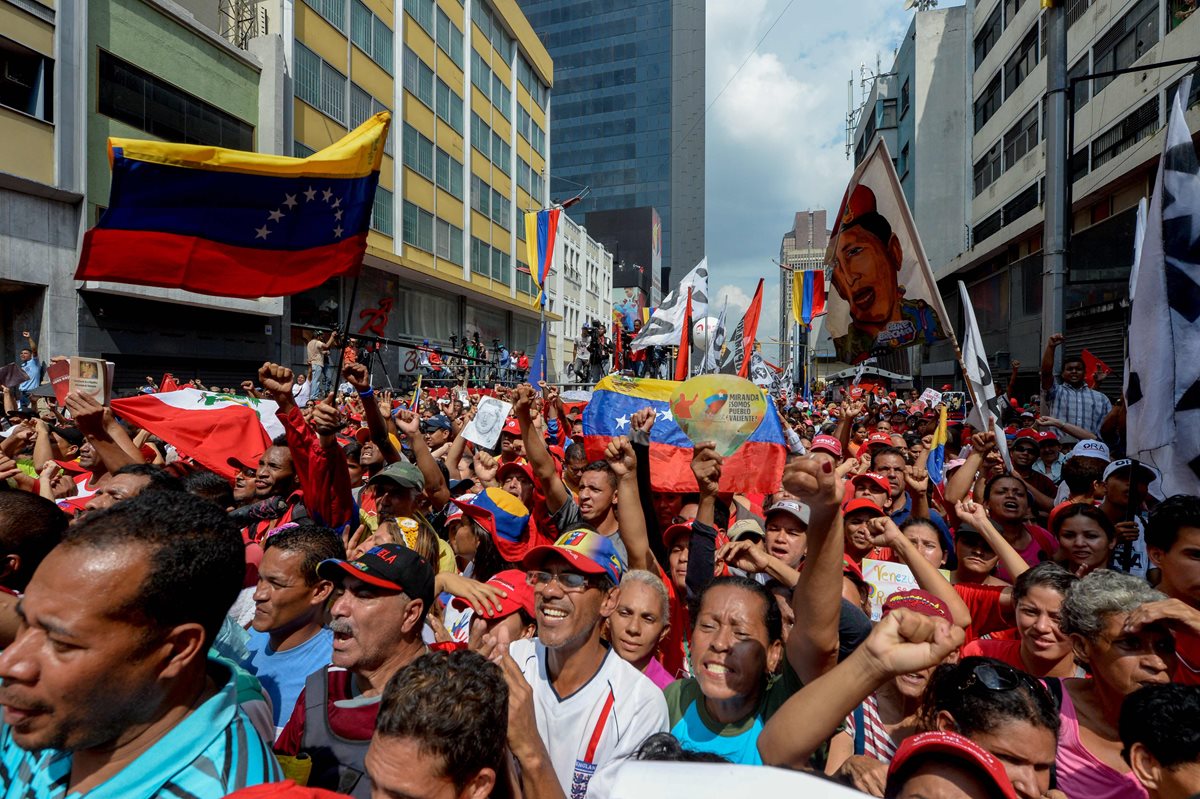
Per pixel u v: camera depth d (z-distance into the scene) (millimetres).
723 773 1052
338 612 2488
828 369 54000
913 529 4234
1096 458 5211
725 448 3553
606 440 6121
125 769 1479
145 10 18094
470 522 4648
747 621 2445
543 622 2668
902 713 2738
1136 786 2330
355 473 5934
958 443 9562
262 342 22703
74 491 5578
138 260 4398
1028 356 26578
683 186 96875
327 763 2309
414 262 30297
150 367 19000
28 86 15703
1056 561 4094
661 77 96312
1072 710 2549
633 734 2549
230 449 5789
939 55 37625
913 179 38344
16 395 9977
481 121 38438
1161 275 3939
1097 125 20734
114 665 1441
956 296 36531
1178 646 2547
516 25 41969
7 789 1661
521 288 44344
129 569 1457
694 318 11352
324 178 4668
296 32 23141
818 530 2158
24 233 15695
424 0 32094
